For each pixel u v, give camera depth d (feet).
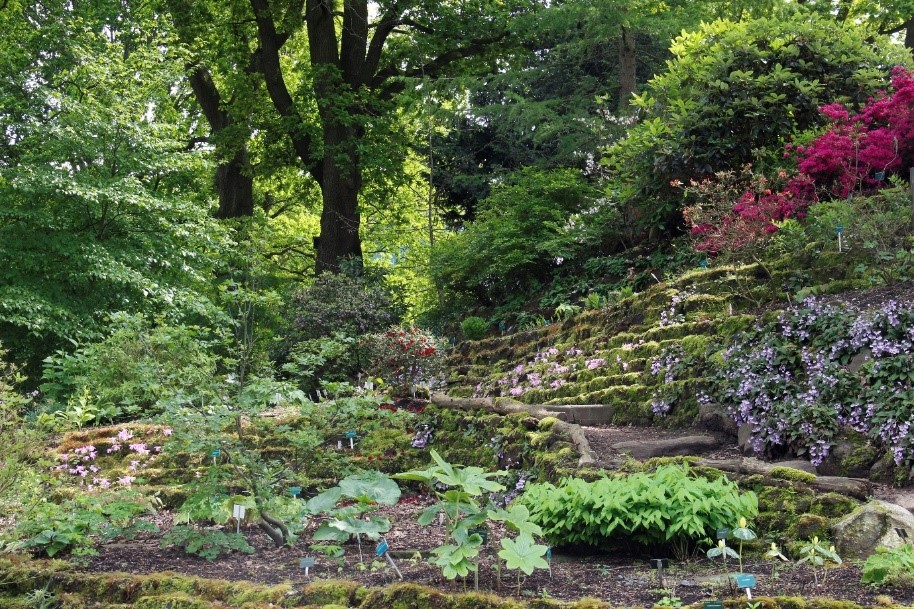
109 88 48.06
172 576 15.53
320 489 25.79
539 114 61.46
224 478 19.66
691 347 28.66
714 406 25.53
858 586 13.60
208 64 70.74
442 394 34.63
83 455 29.78
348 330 45.70
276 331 52.21
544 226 51.06
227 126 68.90
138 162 46.78
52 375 37.63
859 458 20.52
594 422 29.12
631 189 44.45
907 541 15.55
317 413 21.36
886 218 29.27
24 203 44.34
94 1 60.23
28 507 18.72
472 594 13.39
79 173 44.47
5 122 48.19
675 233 44.73
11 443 18.81
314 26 67.31
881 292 27.17
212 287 53.67
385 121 67.41
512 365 40.68
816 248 31.78
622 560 16.75
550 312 46.01
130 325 24.34
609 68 73.46
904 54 44.14
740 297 31.42
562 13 57.93
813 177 35.19
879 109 35.14
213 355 24.52
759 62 43.04
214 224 49.57
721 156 41.22
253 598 14.40
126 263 46.14
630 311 35.68
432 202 78.54
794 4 50.49
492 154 77.20
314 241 68.44
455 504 15.17
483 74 70.18
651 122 43.78
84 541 18.38
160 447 30.73
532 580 15.14
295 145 68.69
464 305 56.59
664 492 17.11
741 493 18.57
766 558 16.06
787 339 25.93
